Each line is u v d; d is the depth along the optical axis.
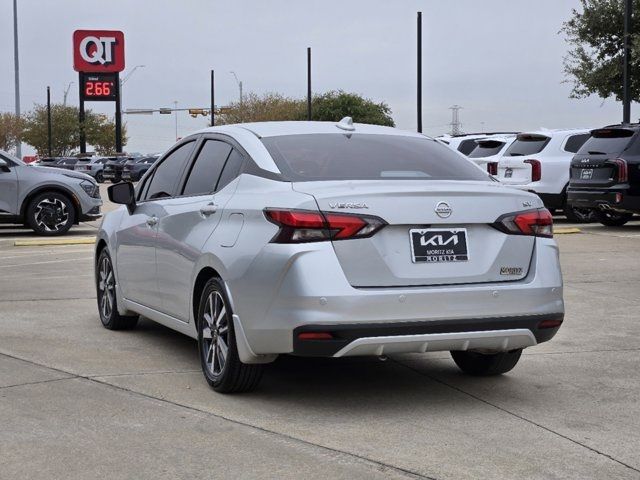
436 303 5.02
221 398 5.51
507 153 18.72
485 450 4.57
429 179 5.61
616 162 15.95
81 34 73.06
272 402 5.43
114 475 4.16
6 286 10.17
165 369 6.23
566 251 13.44
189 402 5.40
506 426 5.00
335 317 4.88
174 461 4.35
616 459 4.46
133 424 4.94
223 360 5.53
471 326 5.11
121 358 6.57
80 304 8.98
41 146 96.69
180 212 6.18
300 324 4.90
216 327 5.60
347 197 5.00
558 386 5.90
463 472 4.24
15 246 14.88
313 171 5.52
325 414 5.19
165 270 6.35
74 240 15.57
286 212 5.01
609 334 7.59
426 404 5.44
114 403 5.35
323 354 4.93
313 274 4.90
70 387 5.71
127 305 7.24
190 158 6.55
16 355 6.61
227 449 4.54
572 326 7.93
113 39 73.38
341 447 4.59
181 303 6.12
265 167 5.57
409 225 5.09
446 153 6.15
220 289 5.48
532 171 17.89
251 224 5.27
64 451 4.48
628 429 4.96
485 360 6.02
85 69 73.12
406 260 5.07
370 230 4.99
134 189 7.12
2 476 4.14
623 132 16.19
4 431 4.79
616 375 6.20
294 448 4.56
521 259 5.34
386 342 4.96
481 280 5.20
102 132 96.81
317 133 6.04
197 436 4.74
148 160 56.22
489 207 5.27
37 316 8.30
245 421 5.02
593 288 10.02
